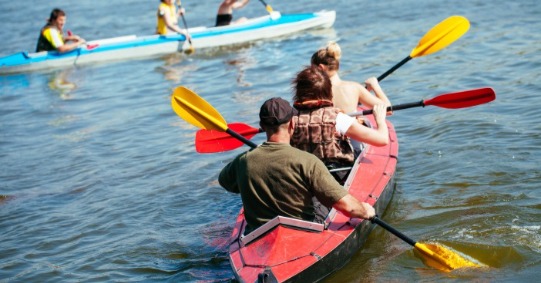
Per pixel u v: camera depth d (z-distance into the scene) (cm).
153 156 1258
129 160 1250
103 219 990
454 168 1031
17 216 1027
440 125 1228
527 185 939
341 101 934
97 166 1234
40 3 3444
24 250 905
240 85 1702
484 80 1475
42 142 1425
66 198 1092
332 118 798
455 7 2255
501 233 813
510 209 873
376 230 859
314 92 796
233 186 767
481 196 923
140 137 1387
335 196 705
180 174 1148
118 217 992
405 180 1014
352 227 769
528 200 894
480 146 1101
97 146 1358
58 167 1252
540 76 1445
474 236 814
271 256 698
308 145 811
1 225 996
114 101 1703
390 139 1045
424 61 1703
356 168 911
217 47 2211
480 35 1862
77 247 903
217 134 959
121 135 1415
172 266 827
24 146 1409
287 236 718
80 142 1396
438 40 1133
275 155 717
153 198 1054
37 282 811
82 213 1021
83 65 2172
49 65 2166
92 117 1579
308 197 726
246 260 711
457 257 746
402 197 955
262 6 2781
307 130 804
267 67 1862
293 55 1966
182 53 2184
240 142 974
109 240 917
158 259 848
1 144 1434
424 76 1574
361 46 1941
